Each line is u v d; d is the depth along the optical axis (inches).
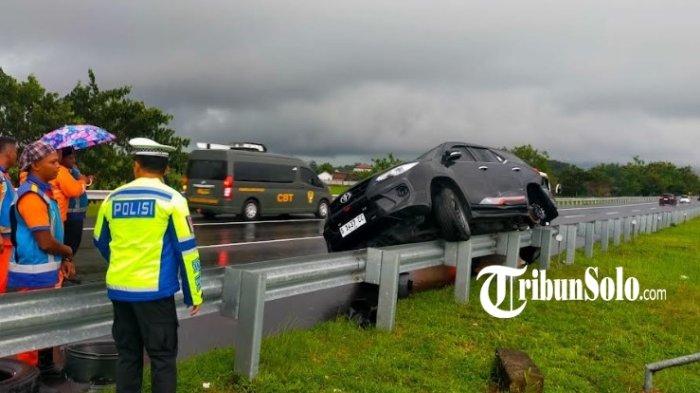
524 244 351.9
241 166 681.0
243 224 658.8
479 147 338.0
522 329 227.6
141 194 122.3
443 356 190.2
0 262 176.4
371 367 174.4
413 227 268.8
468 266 263.9
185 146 978.1
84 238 458.6
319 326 215.2
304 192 765.9
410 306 252.8
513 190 335.9
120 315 127.6
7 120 811.4
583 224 447.8
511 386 161.8
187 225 124.4
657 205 2433.6
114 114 916.0
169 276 124.8
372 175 279.0
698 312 272.7
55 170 156.1
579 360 197.3
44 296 122.5
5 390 115.1
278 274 172.7
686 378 188.9
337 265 198.8
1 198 181.0
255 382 155.5
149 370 161.9
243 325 157.5
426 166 266.4
